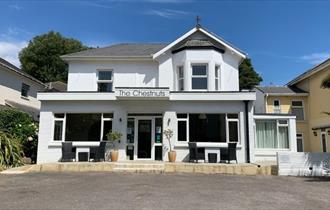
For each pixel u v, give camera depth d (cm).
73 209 660
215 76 1883
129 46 2320
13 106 2217
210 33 1923
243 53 1944
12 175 1228
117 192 857
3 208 667
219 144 1611
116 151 1606
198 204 719
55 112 1680
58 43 4259
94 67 2003
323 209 704
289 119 1891
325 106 2427
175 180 1112
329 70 2348
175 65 1917
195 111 1673
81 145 1628
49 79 4091
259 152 1866
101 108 1683
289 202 771
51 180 1091
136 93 1619
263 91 2823
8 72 2198
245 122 1650
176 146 1644
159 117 1717
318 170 1397
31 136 1784
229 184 1048
